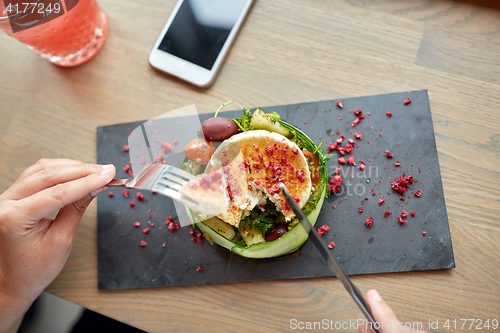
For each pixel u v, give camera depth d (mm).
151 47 470
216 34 454
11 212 364
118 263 433
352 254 410
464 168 415
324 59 449
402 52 441
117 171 454
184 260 426
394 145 426
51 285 434
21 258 381
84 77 473
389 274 404
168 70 455
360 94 439
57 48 447
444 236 404
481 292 393
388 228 411
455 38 437
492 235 401
